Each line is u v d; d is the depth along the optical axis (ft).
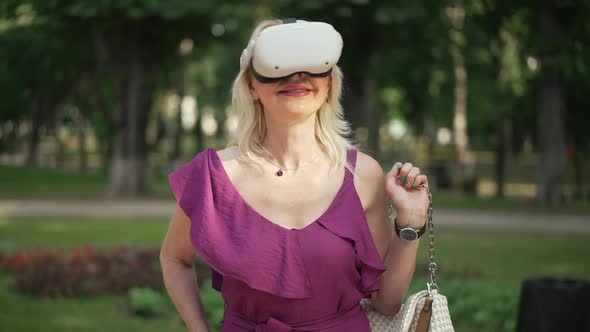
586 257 36.14
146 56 75.56
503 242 41.91
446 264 32.89
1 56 93.56
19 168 124.26
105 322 22.45
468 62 74.59
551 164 67.77
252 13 76.89
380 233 6.84
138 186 76.69
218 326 20.71
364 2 56.44
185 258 7.00
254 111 6.75
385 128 175.94
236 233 6.31
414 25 63.77
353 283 6.41
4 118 116.78
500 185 81.25
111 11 67.05
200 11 67.10
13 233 44.27
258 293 6.27
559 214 59.62
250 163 6.60
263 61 6.25
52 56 88.12
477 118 77.92
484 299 22.85
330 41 6.30
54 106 124.88
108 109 90.43
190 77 140.67
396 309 6.87
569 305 15.85
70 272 28.60
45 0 66.59
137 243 40.04
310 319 6.31
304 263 6.20
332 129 6.83
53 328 21.30
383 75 74.49
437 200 75.05
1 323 21.50
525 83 75.92
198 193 6.48
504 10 65.00
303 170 6.61
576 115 75.36
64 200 69.87
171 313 23.80
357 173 6.70
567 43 61.72
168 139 142.41
